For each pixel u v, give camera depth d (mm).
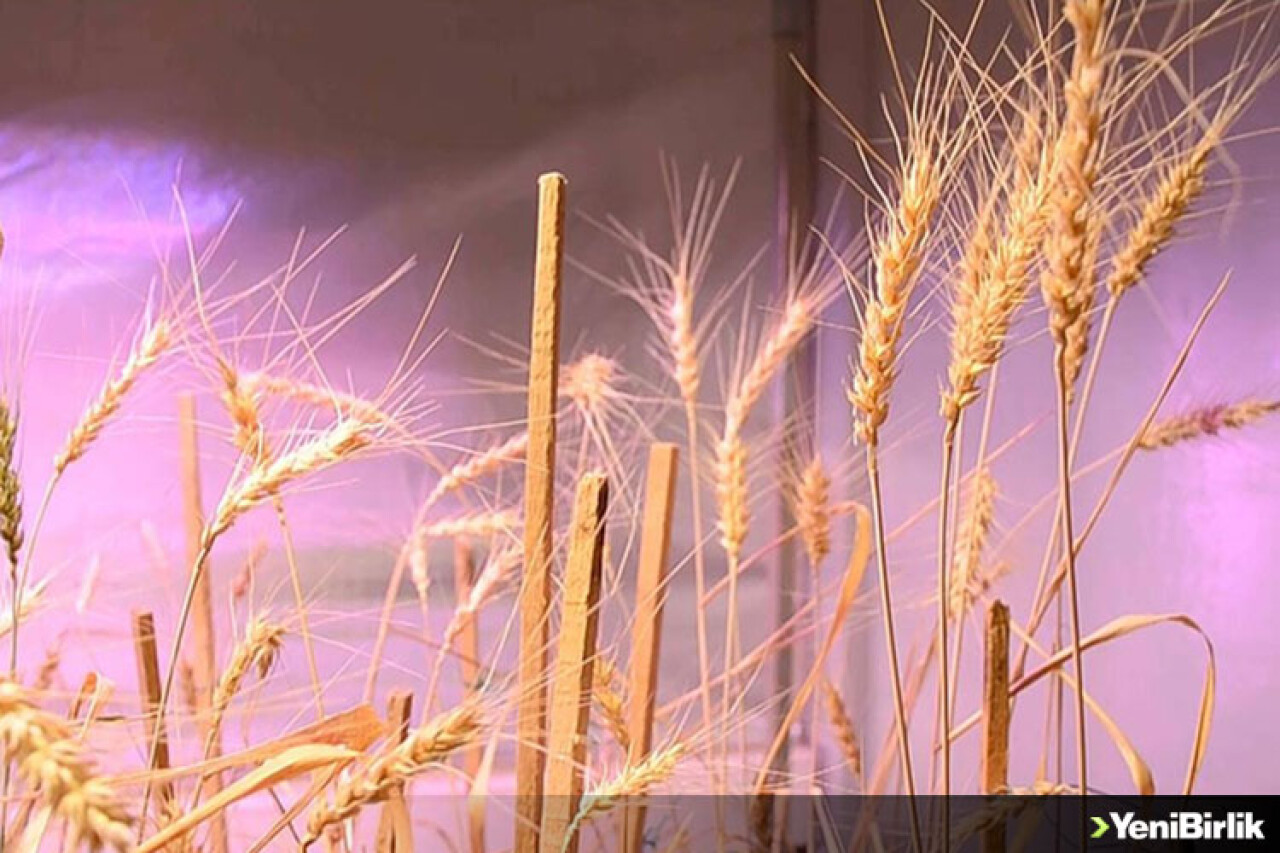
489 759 506
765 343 843
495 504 708
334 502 755
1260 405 605
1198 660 723
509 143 1060
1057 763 538
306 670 601
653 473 517
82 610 511
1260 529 708
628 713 505
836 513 677
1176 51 530
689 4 1079
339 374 934
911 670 658
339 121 1022
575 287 1075
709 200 1063
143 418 604
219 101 1002
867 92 932
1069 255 396
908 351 786
